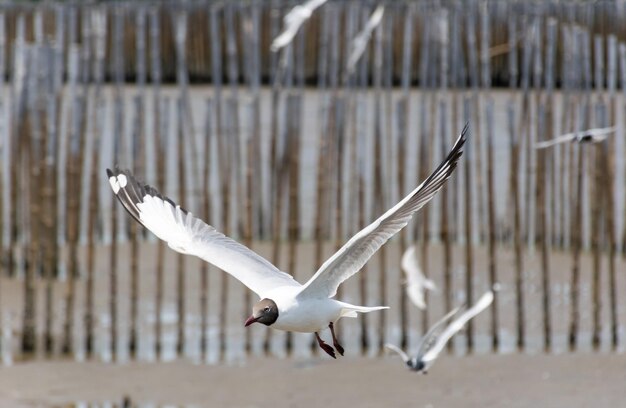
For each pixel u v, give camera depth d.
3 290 21.70
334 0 34.06
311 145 32.84
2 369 18.03
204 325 18.88
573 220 23.95
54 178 20.56
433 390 17.05
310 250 24.27
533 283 22.16
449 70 27.66
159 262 18.81
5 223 25.31
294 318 9.27
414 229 23.86
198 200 24.14
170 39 39.50
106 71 39.53
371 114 34.34
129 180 10.08
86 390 17.22
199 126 34.22
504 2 32.56
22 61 21.53
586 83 21.64
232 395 17.00
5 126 24.17
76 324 20.02
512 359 18.41
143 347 19.09
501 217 26.39
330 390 17.12
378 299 20.98
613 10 27.67
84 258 23.27
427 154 21.39
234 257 9.84
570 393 16.86
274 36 25.42
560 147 25.44
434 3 25.59
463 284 22.02
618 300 21.25
